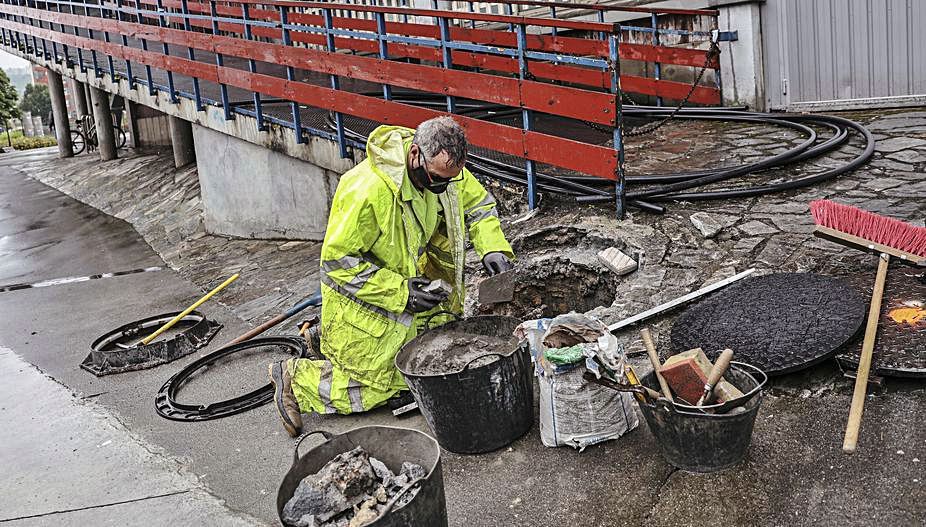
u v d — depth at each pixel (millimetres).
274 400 3961
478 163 6391
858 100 7859
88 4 11914
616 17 9414
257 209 9055
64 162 18578
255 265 7934
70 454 4113
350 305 3631
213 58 14516
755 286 3932
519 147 5598
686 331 3715
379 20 6410
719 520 2646
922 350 3133
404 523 2434
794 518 2588
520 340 3365
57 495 3693
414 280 3535
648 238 4859
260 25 7914
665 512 2732
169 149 16266
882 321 3406
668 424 2814
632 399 3324
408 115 6387
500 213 6082
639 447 3127
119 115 17766
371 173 3436
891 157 5945
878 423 2945
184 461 3838
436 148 3311
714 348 3498
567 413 3145
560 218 5426
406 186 3461
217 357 5066
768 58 8227
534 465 3172
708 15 8375
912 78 7582
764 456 2902
